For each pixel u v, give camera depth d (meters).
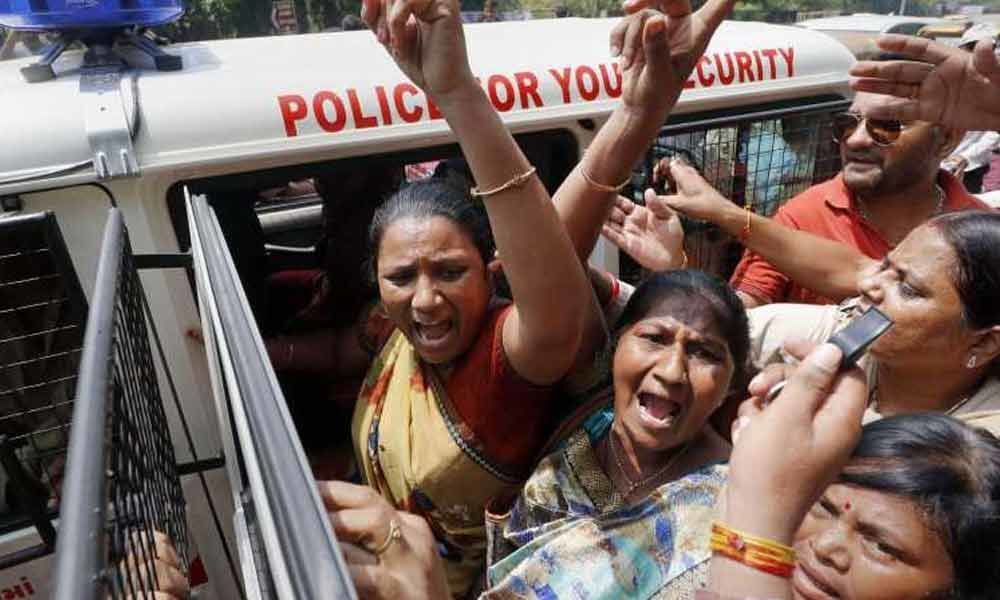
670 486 1.16
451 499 1.39
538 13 20.81
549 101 2.16
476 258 1.34
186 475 2.02
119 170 1.70
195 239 1.38
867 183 2.12
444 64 1.08
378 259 1.40
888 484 0.84
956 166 4.22
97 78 1.86
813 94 2.66
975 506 0.81
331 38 2.54
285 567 0.60
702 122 2.41
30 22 1.90
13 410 1.79
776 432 0.77
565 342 1.23
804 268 1.91
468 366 1.34
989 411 1.28
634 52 1.38
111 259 1.25
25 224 1.59
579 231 1.49
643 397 1.23
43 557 1.85
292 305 2.61
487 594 1.21
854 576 0.86
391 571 0.88
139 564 0.95
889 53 1.48
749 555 0.75
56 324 1.75
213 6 18.84
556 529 1.23
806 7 40.88
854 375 0.78
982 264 1.18
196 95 1.80
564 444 1.34
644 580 1.13
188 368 1.94
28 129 1.67
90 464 0.71
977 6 43.28
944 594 0.83
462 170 2.43
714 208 1.94
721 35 2.64
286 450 0.68
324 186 2.31
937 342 1.24
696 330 1.19
